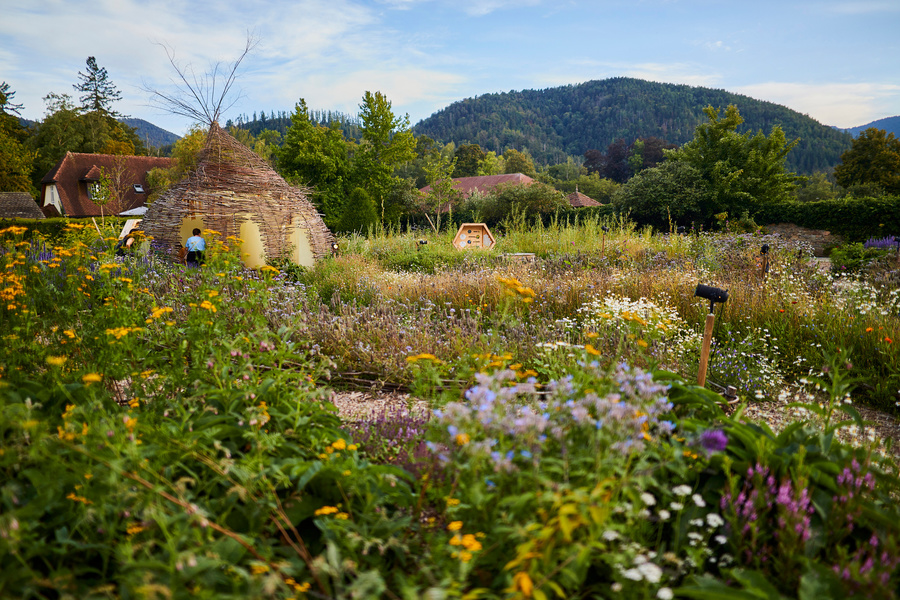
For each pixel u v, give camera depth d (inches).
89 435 82.4
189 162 1090.1
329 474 92.7
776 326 247.3
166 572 67.7
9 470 86.7
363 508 89.5
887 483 93.2
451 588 63.2
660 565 80.1
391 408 167.9
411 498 96.6
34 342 140.0
